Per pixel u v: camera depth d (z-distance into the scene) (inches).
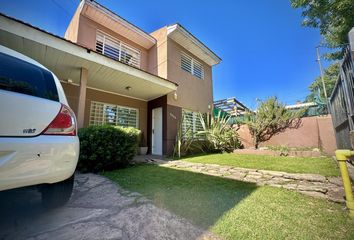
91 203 82.4
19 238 54.7
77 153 69.9
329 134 254.4
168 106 294.0
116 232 58.1
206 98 388.8
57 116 64.4
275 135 299.3
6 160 50.4
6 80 58.4
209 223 63.1
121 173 145.5
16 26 140.3
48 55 172.1
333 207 74.5
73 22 288.4
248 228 59.0
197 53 376.2
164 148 281.6
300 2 324.5
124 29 304.5
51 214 70.7
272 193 92.2
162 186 108.3
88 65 193.0
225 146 296.7
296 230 57.4
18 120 54.6
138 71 225.6
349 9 280.8
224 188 102.5
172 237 55.2
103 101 269.4
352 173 124.6
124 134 174.4
